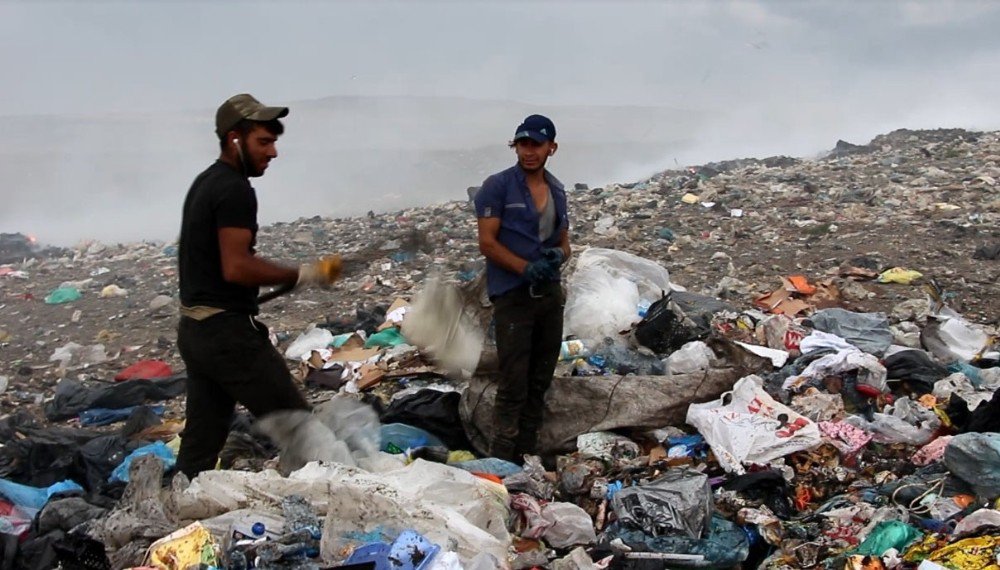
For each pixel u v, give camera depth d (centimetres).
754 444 465
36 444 556
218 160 419
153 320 961
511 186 475
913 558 356
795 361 593
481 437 518
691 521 400
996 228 1026
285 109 412
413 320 580
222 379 423
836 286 827
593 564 364
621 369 603
